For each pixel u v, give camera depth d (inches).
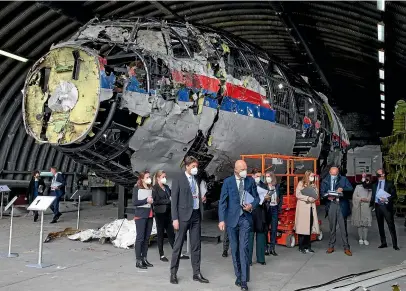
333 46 879.1
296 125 471.2
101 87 303.0
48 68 328.5
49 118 325.4
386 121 1249.4
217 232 452.1
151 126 329.7
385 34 693.9
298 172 520.7
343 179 369.4
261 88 423.5
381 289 245.9
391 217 386.6
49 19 647.1
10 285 252.4
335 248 389.4
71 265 305.0
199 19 790.5
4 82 672.4
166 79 335.6
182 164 363.3
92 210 724.0
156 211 317.7
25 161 757.3
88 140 317.1
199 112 354.6
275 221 353.7
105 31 366.0
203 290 246.4
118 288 248.8
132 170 355.6
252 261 327.6
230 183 259.6
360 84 1127.0
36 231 467.2
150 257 334.0
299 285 259.1
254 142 412.2
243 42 472.1
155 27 377.4
